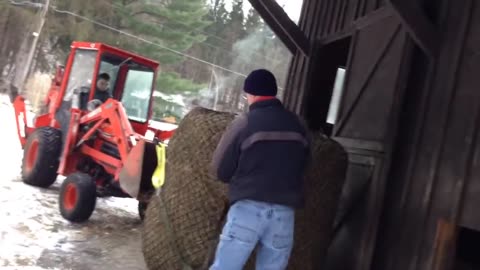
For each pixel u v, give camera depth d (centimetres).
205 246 388
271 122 317
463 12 376
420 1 419
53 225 587
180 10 3722
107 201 794
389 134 432
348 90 565
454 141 358
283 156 312
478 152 334
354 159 494
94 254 512
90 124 708
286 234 315
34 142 759
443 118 373
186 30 3712
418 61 428
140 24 3419
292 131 320
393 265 400
